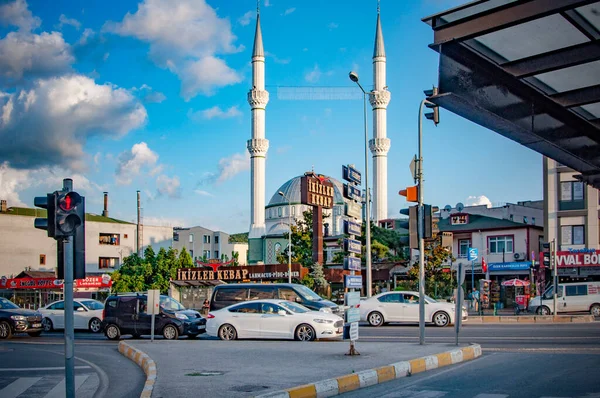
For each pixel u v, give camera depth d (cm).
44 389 1209
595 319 3153
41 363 1644
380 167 9050
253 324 2166
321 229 4553
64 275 892
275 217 9194
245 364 1350
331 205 4622
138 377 1348
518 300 4034
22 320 2616
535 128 1224
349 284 2597
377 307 2833
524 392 1009
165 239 9212
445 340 2011
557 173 4841
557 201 4828
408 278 5106
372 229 5922
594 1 879
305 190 4322
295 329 2117
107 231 8412
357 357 1420
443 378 1188
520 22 952
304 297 2520
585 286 3600
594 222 4675
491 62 1102
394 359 1353
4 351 1989
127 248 8588
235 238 12988
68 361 877
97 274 7844
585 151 1368
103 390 1192
